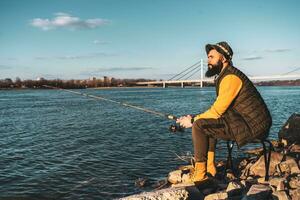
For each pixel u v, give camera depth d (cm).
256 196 480
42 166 1106
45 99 6594
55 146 1459
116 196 811
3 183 927
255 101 522
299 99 5250
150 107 3856
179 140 1516
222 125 534
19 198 817
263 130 527
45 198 817
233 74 520
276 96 6538
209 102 4791
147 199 480
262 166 679
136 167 1055
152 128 1967
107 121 2416
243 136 522
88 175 983
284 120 2295
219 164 784
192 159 804
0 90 16262
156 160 1142
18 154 1299
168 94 8644
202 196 556
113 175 974
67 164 1122
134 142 1504
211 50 541
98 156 1229
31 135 1797
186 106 4009
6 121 2511
